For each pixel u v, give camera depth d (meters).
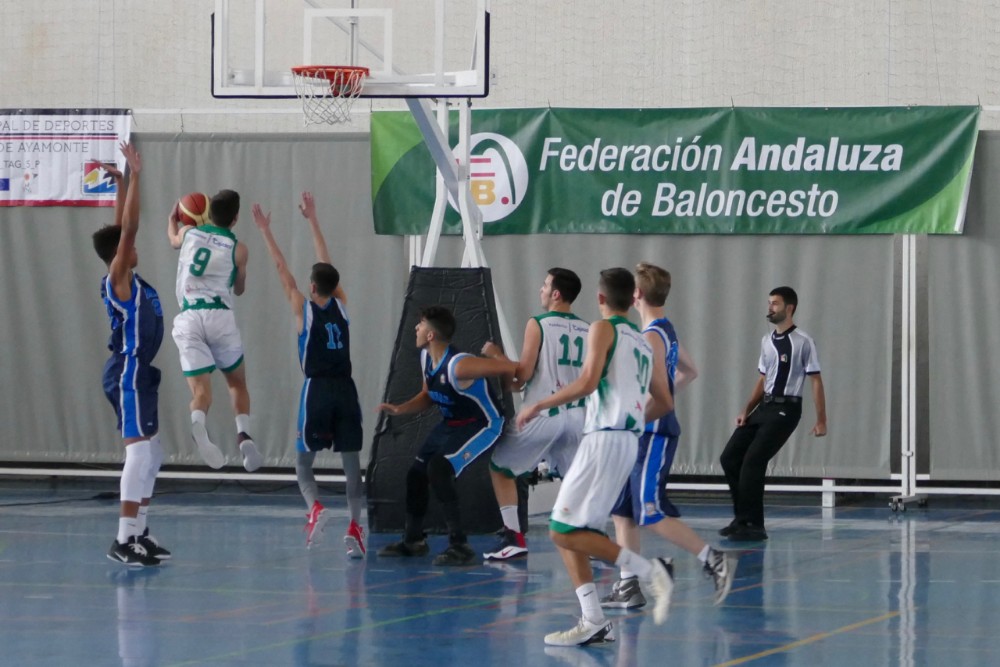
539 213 20.92
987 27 21.36
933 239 19.98
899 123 19.97
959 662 8.76
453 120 21.03
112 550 13.45
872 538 16.36
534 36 22.55
